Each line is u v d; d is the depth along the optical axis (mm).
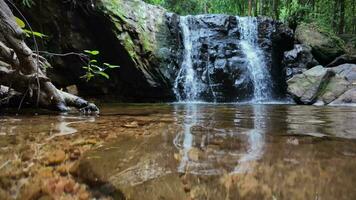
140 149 1472
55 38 6398
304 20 11492
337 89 6750
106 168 1154
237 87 8391
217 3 14070
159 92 7309
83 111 3598
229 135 1894
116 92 7152
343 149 1472
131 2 7426
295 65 8992
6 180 1026
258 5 13602
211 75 8383
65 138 1765
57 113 3365
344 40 11875
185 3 14078
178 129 2162
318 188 923
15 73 3156
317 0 13945
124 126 2312
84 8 6363
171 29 8086
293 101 7707
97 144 1591
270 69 9203
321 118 3180
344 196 860
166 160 1259
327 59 9828
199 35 8828
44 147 1510
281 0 12727
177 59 7926
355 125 2480
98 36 6695
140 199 879
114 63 6891
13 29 3064
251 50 9164
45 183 1005
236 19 9367
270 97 8891
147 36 7238
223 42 8891
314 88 6848
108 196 906
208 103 6973
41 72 3418
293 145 1570
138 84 7016
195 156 1330
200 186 961
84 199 882
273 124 2527
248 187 945
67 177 1062
